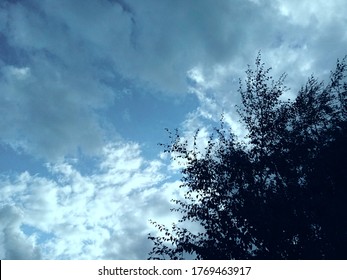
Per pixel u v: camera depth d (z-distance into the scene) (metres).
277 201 14.05
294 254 13.23
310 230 13.50
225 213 14.85
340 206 13.06
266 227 13.71
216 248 14.19
